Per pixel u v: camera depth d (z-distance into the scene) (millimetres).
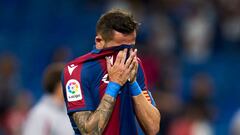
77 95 13172
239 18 45656
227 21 45500
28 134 21656
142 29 42406
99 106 12930
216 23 45188
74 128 13391
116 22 13148
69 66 13422
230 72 43344
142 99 13312
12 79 34562
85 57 13391
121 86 13070
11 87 33375
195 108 32750
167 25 43719
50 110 21719
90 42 43375
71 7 46469
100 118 12812
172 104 32531
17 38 44031
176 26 44312
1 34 44344
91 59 13289
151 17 43844
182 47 43719
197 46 43719
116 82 13023
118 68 13070
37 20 45500
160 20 43625
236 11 45844
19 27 45094
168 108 31359
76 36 44375
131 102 13297
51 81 21797
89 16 45688
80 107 13125
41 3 46188
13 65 36281
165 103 31438
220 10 45625
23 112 31891
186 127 32438
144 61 37594
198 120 32562
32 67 42500
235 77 43188
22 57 42938
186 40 43781
